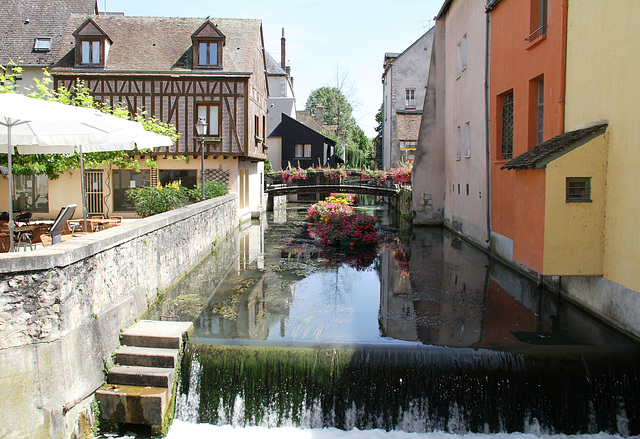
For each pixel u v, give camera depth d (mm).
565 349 6176
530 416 5984
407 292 9695
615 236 6652
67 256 5328
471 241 15016
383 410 6105
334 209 18594
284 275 11305
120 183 19484
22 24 22641
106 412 5855
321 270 11883
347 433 6023
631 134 6254
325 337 7109
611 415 5938
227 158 20062
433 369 6055
